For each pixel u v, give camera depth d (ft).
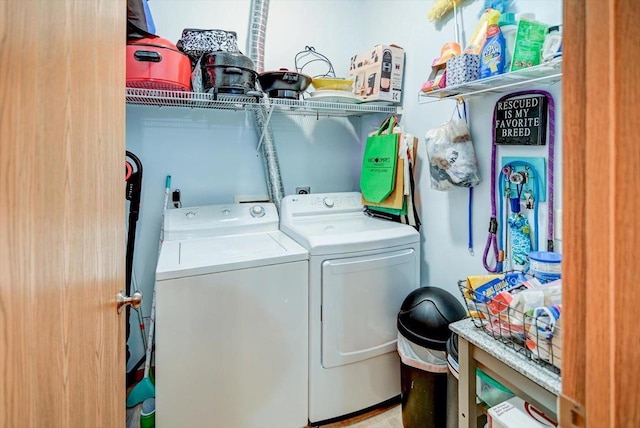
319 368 5.60
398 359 6.20
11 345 1.33
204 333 4.88
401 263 6.08
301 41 7.86
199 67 5.66
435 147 5.54
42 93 1.57
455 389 4.55
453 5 5.74
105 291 2.61
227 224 6.56
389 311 6.02
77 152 2.00
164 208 6.56
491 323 3.65
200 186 7.20
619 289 1.30
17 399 1.36
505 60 4.41
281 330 5.35
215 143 7.26
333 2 8.15
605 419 1.37
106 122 2.57
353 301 5.70
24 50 1.42
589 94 1.36
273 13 7.54
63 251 1.81
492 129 5.21
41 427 1.55
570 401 1.52
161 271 4.61
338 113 8.15
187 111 6.99
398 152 6.66
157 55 5.04
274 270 5.26
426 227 6.66
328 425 5.75
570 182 1.46
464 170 5.33
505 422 3.16
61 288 1.78
